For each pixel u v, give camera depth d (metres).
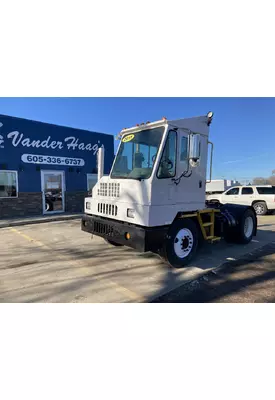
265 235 7.86
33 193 11.23
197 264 4.99
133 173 4.66
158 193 4.18
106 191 4.89
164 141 4.27
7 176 10.53
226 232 6.30
